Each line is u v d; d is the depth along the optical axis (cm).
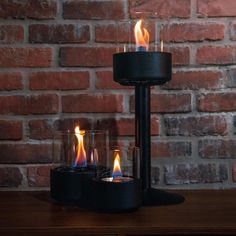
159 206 117
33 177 145
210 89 145
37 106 145
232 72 145
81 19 145
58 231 99
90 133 133
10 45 144
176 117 145
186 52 145
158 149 145
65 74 145
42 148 145
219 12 144
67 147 133
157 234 99
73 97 145
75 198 119
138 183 110
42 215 109
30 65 144
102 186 108
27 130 145
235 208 116
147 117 122
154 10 144
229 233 98
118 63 116
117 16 144
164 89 145
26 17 144
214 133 145
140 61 113
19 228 99
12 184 145
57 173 121
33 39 144
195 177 145
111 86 145
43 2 144
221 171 145
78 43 145
